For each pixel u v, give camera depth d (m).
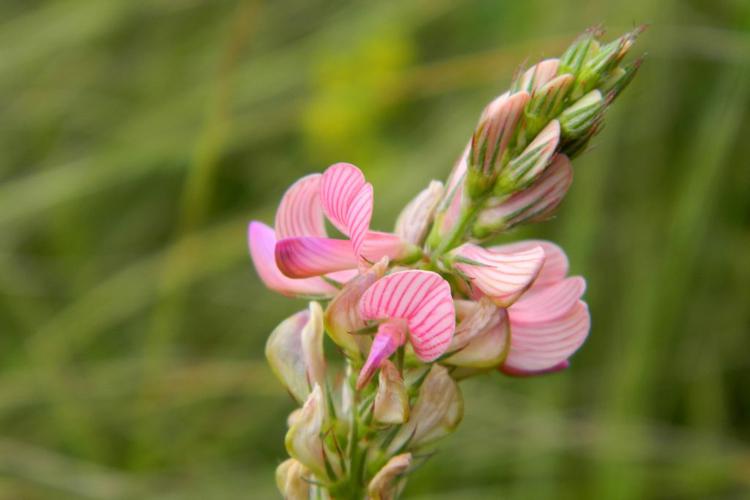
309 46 0.52
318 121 0.49
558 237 0.45
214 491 0.41
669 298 0.40
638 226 0.44
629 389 0.40
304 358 0.30
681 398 0.42
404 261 0.29
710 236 0.44
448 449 0.40
